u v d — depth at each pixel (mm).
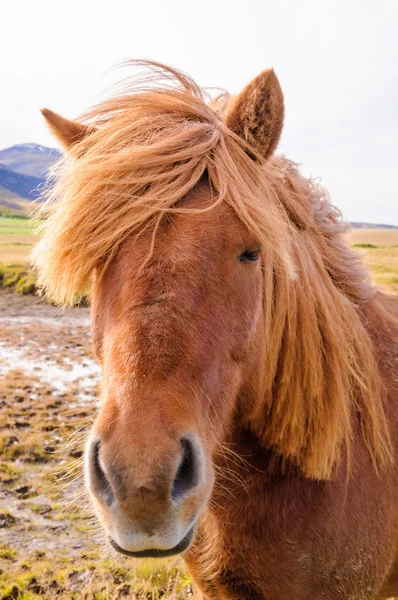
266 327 1847
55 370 9266
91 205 1584
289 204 1982
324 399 1924
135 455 1276
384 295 2766
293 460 1933
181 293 1462
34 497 4824
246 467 1987
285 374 1932
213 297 1518
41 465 5430
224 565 2023
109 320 1522
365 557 2010
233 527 1979
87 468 1409
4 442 5785
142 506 1255
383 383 2197
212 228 1542
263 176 1773
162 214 1510
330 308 2016
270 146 1816
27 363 9742
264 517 1941
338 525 1934
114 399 1379
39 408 7039
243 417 1919
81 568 3771
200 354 1473
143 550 1310
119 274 1531
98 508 1391
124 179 1565
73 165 1816
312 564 1938
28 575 3678
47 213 1918
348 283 2260
